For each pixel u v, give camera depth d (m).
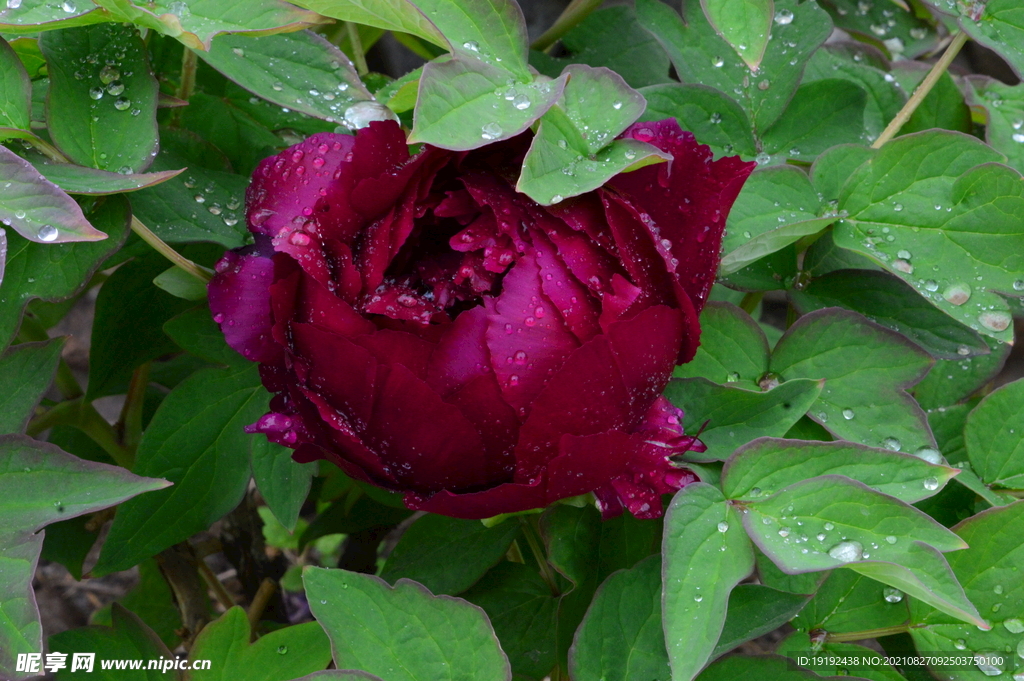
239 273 0.63
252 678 0.66
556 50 0.85
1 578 0.61
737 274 0.71
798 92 0.73
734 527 0.62
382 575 0.68
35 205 0.60
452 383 0.61
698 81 0.73
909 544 0.61
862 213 0.68
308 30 0.66
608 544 0.67
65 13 0.63
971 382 0.74
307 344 0.61
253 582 0.86
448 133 0.60
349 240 0.62
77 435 0.82
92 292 1.29
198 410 0.69
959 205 0.67
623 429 0.62
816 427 0.68
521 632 0.69
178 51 0.72
